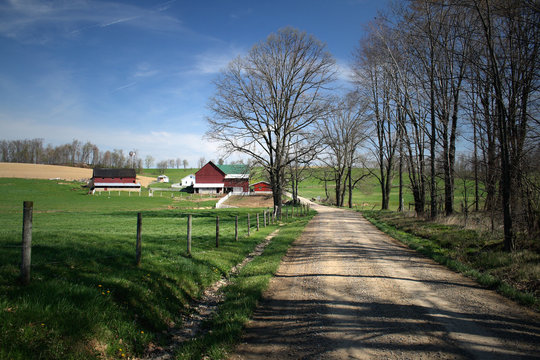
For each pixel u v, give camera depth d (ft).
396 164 122.62
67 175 342.23
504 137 33.86
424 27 58.90
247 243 46.57
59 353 12.66
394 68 73.00
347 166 171.32
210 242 43.52
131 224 82.64
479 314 18.33
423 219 69.82
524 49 35.42
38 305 14.42
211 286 26.91
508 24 35.88
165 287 21.94
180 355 14.49
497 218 42.19
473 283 25.16
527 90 36.76
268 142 99.45
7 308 13.65
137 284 20.34
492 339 14.97
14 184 248.52
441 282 25.44
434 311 18.80
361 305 20.06
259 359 13.65
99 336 14.42
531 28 33.78
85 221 90.99
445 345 14.35
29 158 517.55
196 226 78.38
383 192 137.18
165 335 17.34
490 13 35.91
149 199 214.90
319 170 150.82
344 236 54.70
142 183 371.15
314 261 34.24
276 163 99.55
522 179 35.53
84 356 13.12
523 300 20.20
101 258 24.81
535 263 26.68
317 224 77.82
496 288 23.49
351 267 30.94
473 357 13.19
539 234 33.94
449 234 46.68
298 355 13.83
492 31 38.22
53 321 13.83
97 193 232.94
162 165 590.55
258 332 16.56
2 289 15.34
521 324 16.81
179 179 471.62
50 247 27.76
